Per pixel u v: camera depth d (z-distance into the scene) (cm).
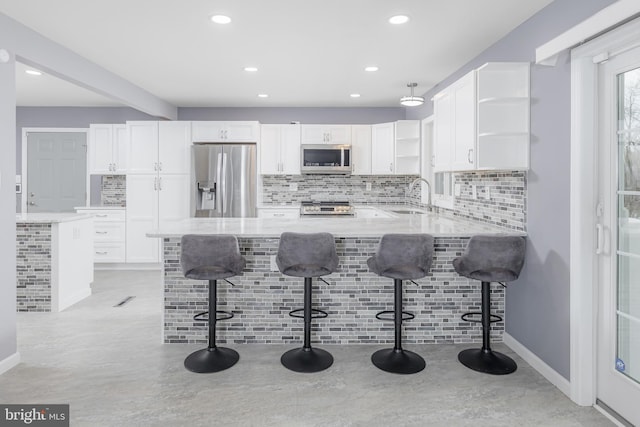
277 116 610
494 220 323
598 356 224
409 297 309
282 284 307
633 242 204
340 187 623
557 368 245
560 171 240
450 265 309
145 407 219
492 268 258
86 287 441
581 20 224
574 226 227
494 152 279
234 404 222
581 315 224
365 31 306
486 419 210
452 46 337
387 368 263
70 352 291
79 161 632
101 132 598
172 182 568
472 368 265
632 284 206
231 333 308
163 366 269
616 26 192
